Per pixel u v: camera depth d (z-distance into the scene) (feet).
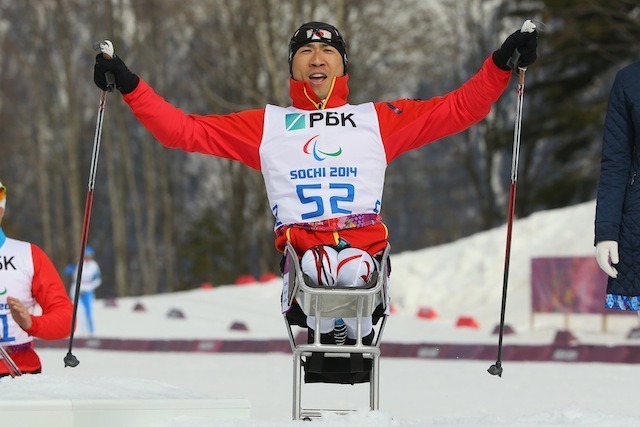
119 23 591.78
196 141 67.36
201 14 592.60
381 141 67.26
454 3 606.14
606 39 503.61
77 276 69.41
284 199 66.85
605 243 68.80
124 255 593.42
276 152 67.15
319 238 65.98
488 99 67.21
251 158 67.87
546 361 174.60
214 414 64.95
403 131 67.36
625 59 515.91
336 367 67.31
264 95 536.42
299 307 67.31
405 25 548.72
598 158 534.37
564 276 246.88
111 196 599.16
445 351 184.75
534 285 252.83
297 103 68.90
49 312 83.15
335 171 66.54
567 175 534.37
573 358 172.24
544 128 534.78
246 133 67.72
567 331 221.46
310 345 62.95
